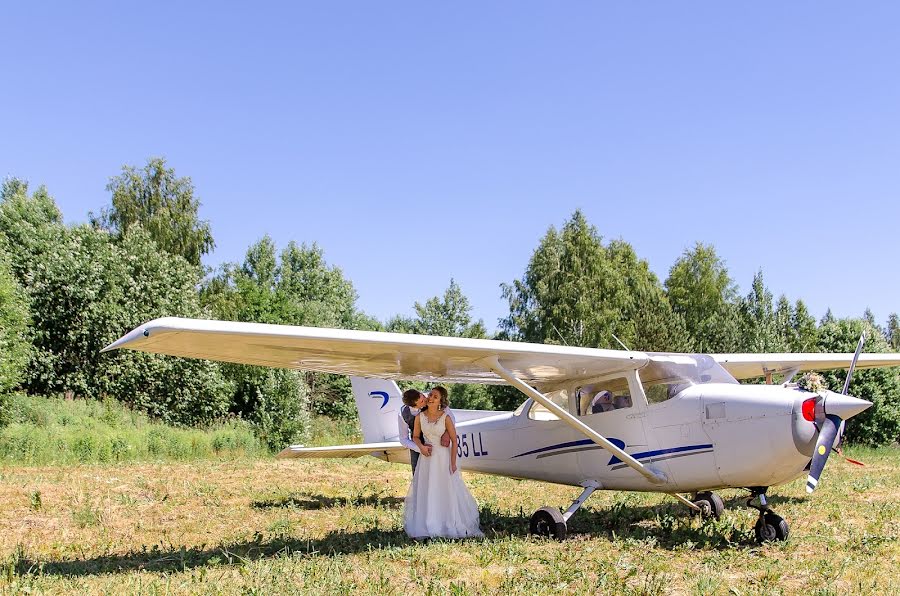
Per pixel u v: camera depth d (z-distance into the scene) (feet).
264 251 188.14
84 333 72.84
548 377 23.44
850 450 62.90
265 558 17.61
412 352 19.44
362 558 17.71
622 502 27.84
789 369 30.66
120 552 18.92
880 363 31.12
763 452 19.07
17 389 68.08
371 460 46.42
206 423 77.46
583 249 122.62
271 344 17.80
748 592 14.49
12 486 30.32
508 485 33.78
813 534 20.70
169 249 113.60
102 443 47.47
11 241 75.05
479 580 15.67
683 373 21.34
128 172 115.96
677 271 150.41
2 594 14.11
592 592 14.60
